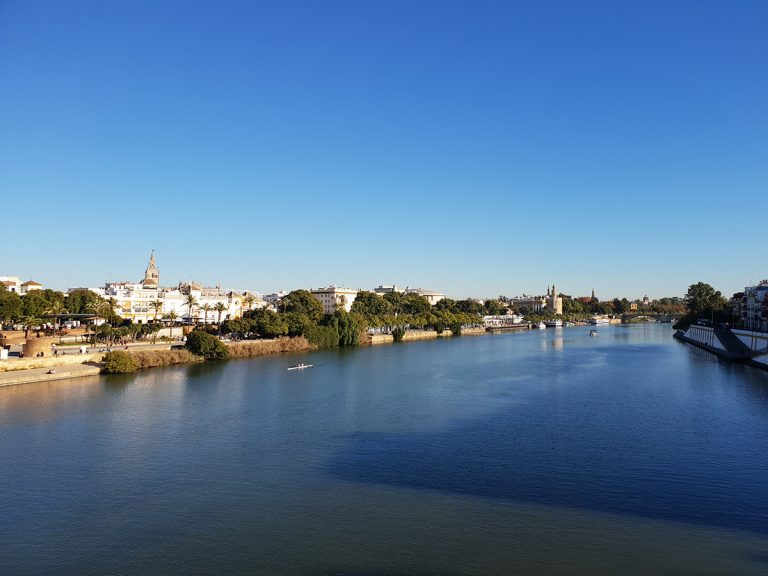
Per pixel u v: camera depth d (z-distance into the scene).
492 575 42.31
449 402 105.62
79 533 49.44
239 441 77.38
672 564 43.56
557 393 115.81
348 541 47.72
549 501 55.88
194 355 162.75
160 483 61.06
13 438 77.75
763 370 153.38
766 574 42.12
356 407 100.50
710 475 63.09
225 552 46.06
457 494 57.84
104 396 107.56
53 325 198.75
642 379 136.62
